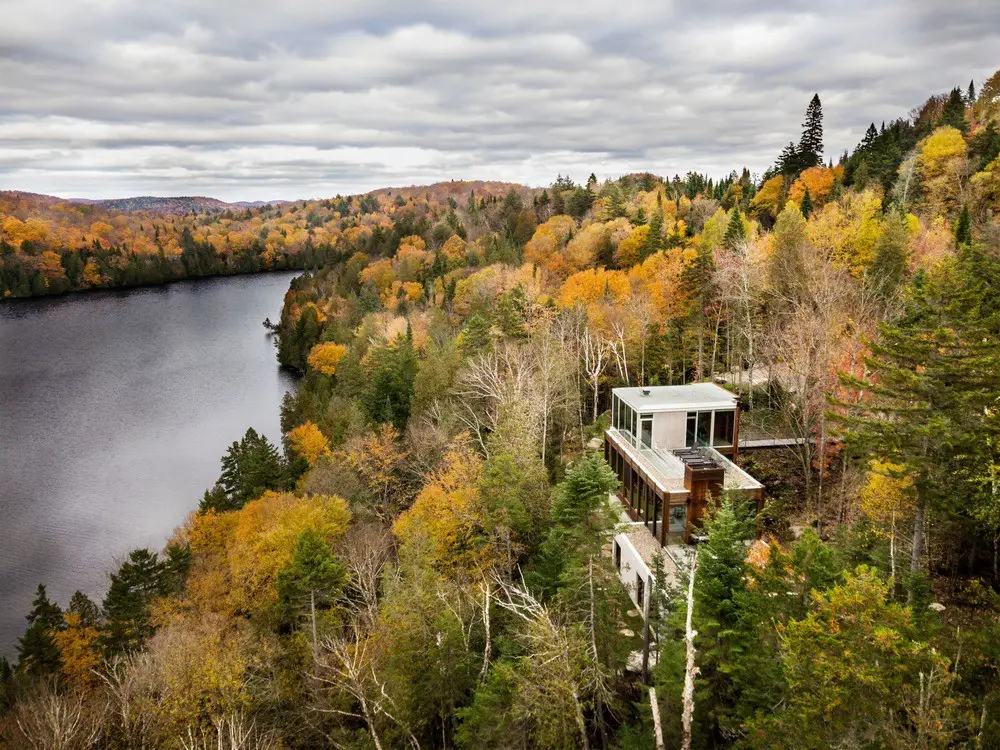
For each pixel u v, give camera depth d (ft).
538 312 201.87
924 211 218.59
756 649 61.52
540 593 90.22
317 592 104.94
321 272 517.96
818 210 255.09
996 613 75.20
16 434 275.80
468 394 164.45
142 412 302.04
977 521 73.82
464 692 84.69
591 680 66.59
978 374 68.33
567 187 552.41
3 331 472.03
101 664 125.08
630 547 104.53
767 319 153.69
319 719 92.12
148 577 137.69
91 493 224.53
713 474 100.83
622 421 127.95
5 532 199.82
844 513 105.09
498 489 113.60
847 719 42.68
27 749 84.79
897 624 44.93
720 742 68.74
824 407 107.45
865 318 123.85
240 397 322.96
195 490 226.17
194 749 77.15
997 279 86.84
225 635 117.80
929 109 352.69
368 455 172.86
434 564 120.16
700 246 217.77
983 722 40.29
